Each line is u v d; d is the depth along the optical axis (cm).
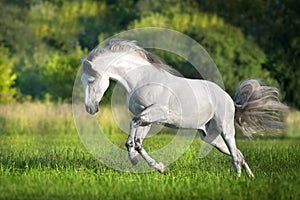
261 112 1484
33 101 4719
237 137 3056
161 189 1175
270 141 2767
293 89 4591
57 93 4625
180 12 5469
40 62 5309
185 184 1226
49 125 3238
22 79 4934
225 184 1219
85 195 1131
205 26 5059
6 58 5006
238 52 4497
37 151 1895
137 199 1108
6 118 3234
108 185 1205
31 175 1316
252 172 1470
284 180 1273
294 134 3397
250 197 1135
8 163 1523
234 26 5525
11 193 1136
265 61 4675
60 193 1143
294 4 5662
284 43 5334
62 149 1942
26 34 5566
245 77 4325
